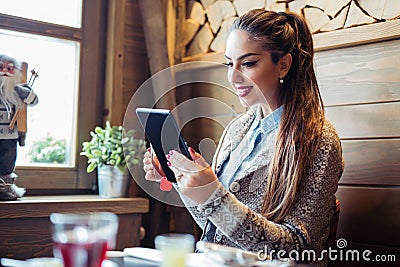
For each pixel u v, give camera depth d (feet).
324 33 6.70
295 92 5.64
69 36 7.69
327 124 5.64
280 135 5.47
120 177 7.29
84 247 3.50
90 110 7.94
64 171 7.62
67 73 7.77
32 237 6.44
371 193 6.34
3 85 6.39
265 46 5.56
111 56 7.98
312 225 5.17
